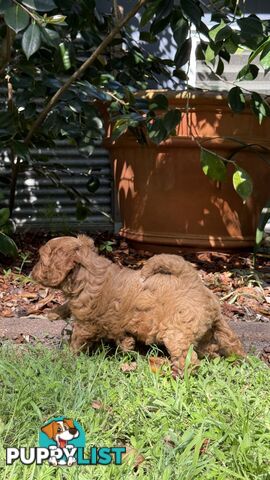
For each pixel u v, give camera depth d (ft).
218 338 4.95
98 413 4.26
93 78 7.22
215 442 4.01
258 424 4.18
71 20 6.96
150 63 8.04
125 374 4.73
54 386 4.40
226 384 4.51
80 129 6.71
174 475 3.77
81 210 8.08
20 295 6.48
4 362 4.65
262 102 6.82
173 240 7.57
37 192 9.00
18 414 4.18
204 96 7.15
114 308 4.78
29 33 5.16
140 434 4.12
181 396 4.36
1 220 6.90
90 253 4.84
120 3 8.91
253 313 6.21
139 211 7.70
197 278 4.81
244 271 7.11
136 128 7.07
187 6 6.13
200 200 7.44
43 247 4.83
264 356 5.21
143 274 4.79
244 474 3.78
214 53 6.40
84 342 4.95
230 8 6.99
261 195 7.61
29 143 7.44
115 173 8.05
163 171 7.42
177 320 4.69
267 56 5.21
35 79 6.78
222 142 7.25
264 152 7.45
